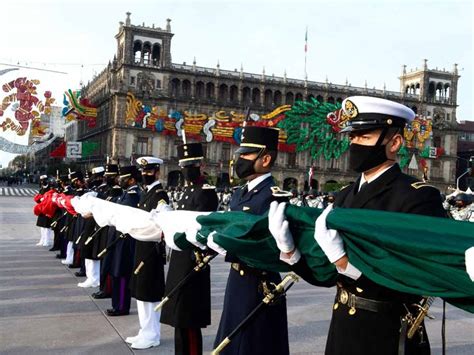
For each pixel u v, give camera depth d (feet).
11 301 31.37
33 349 22.90
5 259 46.78
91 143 254.47
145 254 23.88
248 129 17.76
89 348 23.36
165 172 252.21
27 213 108.17
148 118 245.24
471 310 10.27
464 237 10.00
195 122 247.09
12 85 87.30
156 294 23.80
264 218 13.15
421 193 11.28
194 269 19.43
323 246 11.19
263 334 16.38
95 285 36.40
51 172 260.42
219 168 255.91
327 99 281.74
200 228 17.97
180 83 262.47
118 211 25.40
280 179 267.18
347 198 12.75
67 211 46.14
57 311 29.48
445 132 298.15
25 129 88.53
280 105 275.80
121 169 30.73
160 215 20.79
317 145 268.41
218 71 267.59
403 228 10.59
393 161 12.14
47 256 49.37
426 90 298.76
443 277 10.09
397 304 11.35
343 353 11.69
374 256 10.84
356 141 12.17
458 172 322.55
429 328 28.37
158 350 23.49
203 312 20.75
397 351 11.15
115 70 260.62
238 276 17.11
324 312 31.04
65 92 180.04
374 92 290.15
